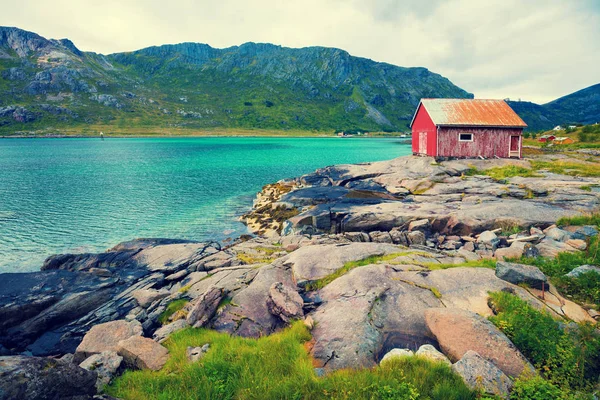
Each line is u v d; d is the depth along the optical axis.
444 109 44.31
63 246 24.89
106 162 77.69
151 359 8.88
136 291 14.98
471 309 10.02
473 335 8.08
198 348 9.34
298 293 11.82
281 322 10.80
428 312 9.50
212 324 10.93
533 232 19.02
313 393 6.70
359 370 7.55
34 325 13.03
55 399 5.75
